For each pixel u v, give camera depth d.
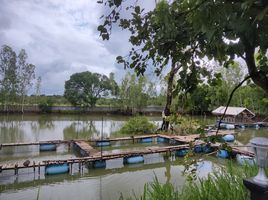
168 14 1.51
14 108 38.97
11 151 15.52
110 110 42.41
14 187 9.61
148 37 1.80
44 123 29.28
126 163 12.92
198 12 1.15
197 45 1.70
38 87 42.25
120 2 1.64
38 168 11.15
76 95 43.38
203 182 2.32
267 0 1.04
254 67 1.48
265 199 1.49
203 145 2.06
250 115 26.31
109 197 8.43
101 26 1.71
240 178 2.22
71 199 8.34
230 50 1.44
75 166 12.44
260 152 1.53
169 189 2.18
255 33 1.17
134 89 39.03
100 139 17.36
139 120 21.56
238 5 1.09
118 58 1.94
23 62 40.12
